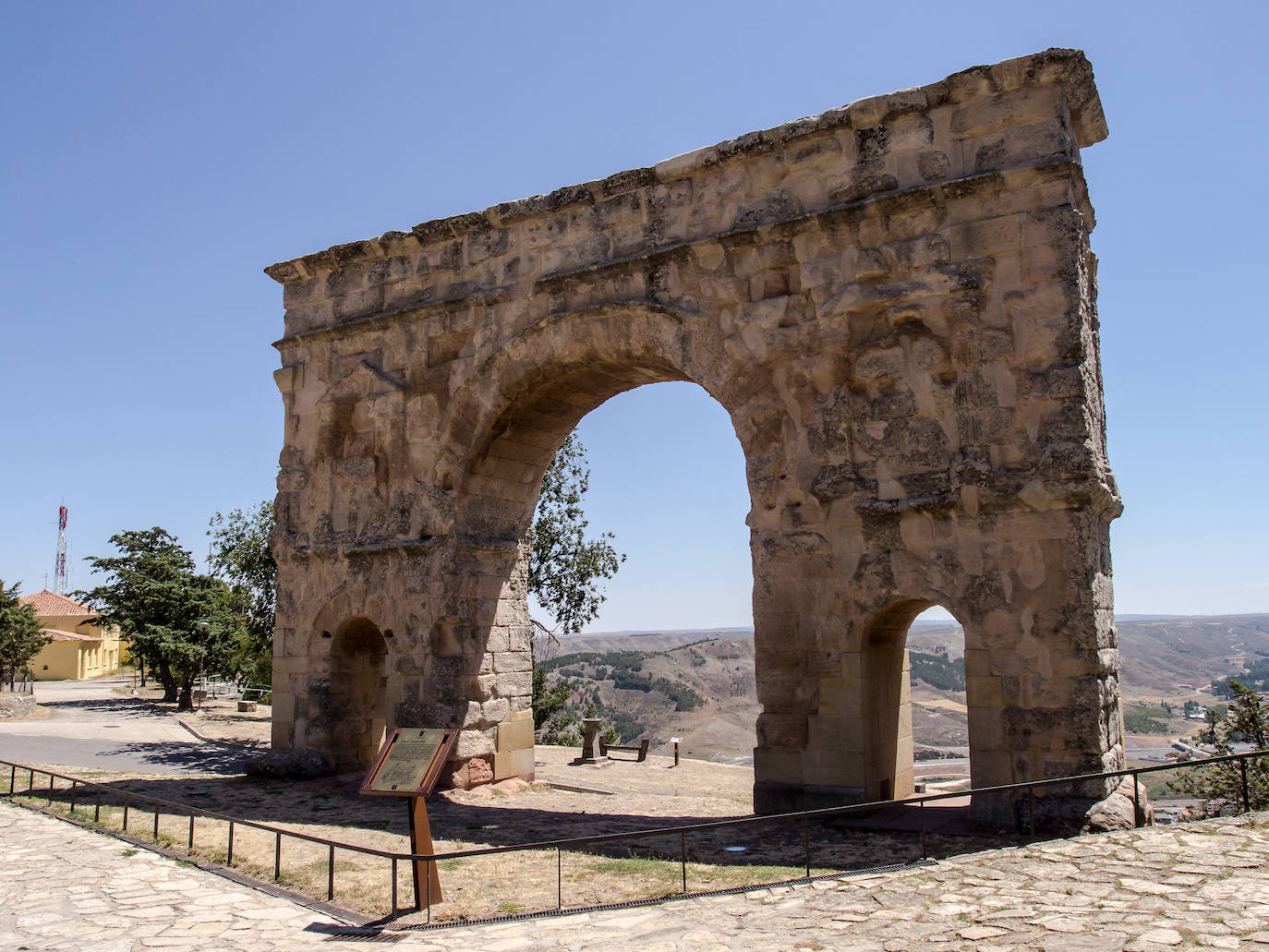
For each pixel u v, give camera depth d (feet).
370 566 76.95
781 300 60.39
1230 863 36.47
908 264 56.49
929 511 54.24
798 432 59.26
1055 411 52.03
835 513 57.47
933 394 55.31
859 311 57.88
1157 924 30.09
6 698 131.13
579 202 69.46
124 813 57.98
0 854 49.65
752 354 60.95
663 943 32.12
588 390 73.10
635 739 329.31
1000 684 51.60
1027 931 30.42
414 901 40.09
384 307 79.25
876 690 57.77
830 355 58.44
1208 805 73.20
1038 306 52.90
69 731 115.96
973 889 35.63
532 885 43.01
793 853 47.55
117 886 43.16
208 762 96.43
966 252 55.01
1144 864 37.22
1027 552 51.80
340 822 60.90
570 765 97.96
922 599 55.83
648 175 66.49
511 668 77.61
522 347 70.74
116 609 164.96
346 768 79.25
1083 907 32.45
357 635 80.53
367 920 37.45
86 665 252.62
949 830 50.90
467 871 46.19
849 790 55.11
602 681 430.61
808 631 57.72
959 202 55.52
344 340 80.89
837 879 38.78
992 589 52.42
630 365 68.18
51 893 41.83
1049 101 54.19
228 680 211.82
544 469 80.12
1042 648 50.85
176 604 163.32
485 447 73.67
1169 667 636.07
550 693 158.51
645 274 66.33
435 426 75.05
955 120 56.49
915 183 57.26
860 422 57.62
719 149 63.46
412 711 72.64
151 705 163.02
